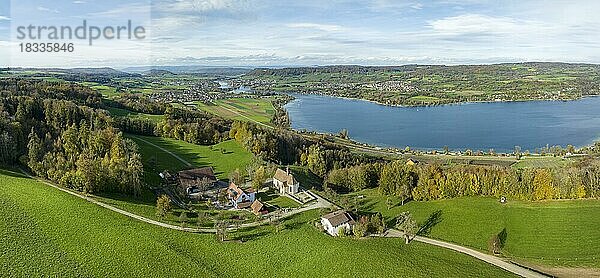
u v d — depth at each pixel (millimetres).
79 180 111625
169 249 91312
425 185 128750
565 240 100125
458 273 85438
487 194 126188
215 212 115250
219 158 171375
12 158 124812
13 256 81625
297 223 109500
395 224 113812
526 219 109875
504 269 89438
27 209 98750
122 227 98438
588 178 120875
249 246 96125
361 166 156250
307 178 158000
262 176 135000
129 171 119375
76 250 86875
